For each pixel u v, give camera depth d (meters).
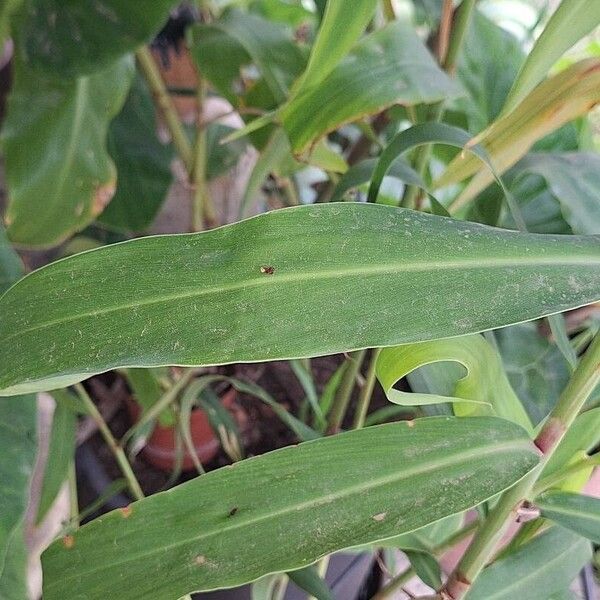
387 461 0.20
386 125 0.47
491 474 0.20
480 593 0.28
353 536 0.19
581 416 0.26
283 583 0.39
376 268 0.16
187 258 0.16
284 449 0.20
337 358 0.64
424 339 0.15
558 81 0.26
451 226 0.17
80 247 0.49
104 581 0.20
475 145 0.25
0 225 0.33
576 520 0.23
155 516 0.20
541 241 0.17
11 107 0.38
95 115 0.41
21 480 0.28
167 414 0.46
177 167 0.73
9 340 0.15
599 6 0.18
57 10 0.35
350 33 0.23
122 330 0.15
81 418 0.55
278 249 0.16
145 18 0.35
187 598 0.22
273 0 0.57
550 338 0.44
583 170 0.35
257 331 0.15
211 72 0.43
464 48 0.41
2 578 0.30
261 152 0.43
